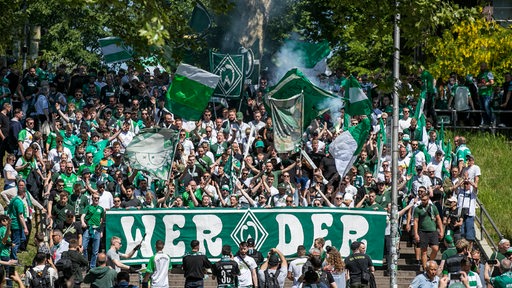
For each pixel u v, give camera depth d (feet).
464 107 235.61
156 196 177.17
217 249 167.73
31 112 208.23
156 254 152.15
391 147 164.76
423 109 220.84
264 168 175.63
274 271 152.66
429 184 180.34
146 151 170.30
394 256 160.56
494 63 247.50
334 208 168.55
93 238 166.30
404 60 151.84
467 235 179.11
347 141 175.01
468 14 148.66
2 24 212.23
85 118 202.90
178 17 155.12
